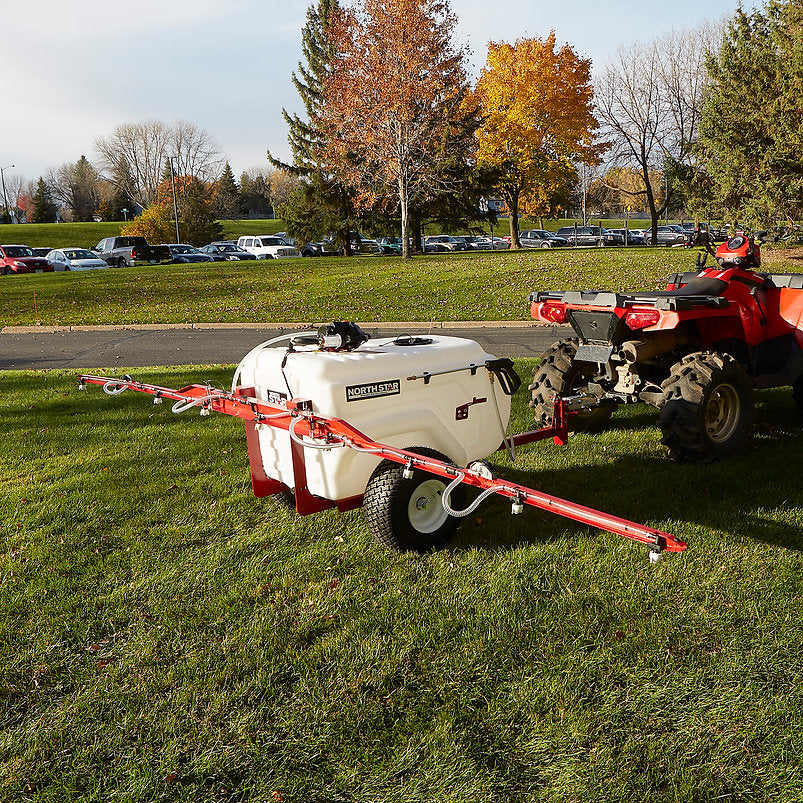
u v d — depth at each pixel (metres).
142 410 7.84
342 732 2.72
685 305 5.26
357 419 3.93
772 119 20.89
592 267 21.80
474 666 3.09
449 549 4.21
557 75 33.81
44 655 3.28
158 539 4.47
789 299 6.20
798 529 4.30
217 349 13.36
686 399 5.29
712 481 5.14
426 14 27.31
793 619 3.33
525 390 8.10
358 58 27.47
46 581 3.95
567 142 35.00
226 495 5.20
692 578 3.74
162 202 74.94
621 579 3.76
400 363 4.13
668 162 28.64
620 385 5.88
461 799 2.39
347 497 4.05
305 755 2.61
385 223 41.72
